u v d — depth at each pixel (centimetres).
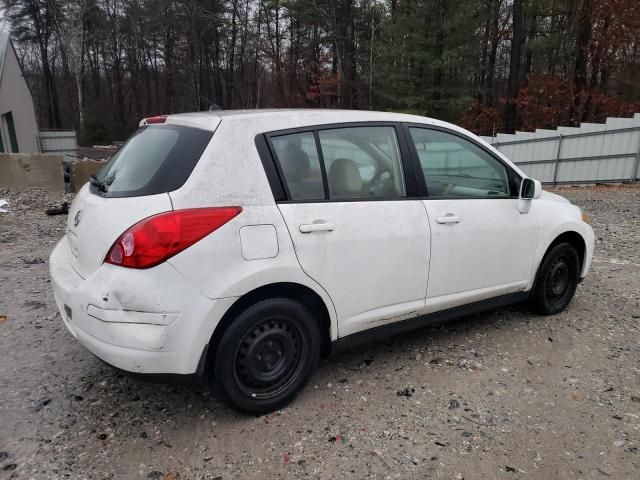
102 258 261
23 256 653
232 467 254
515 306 474
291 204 287
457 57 2216
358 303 316
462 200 364
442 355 373
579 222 442
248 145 280
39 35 4750
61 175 1106
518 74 2534
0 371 347
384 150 334
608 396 319
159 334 250
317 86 3064
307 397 316
